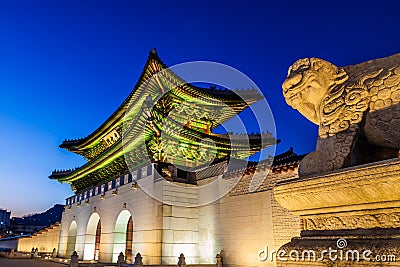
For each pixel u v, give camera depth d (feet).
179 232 67.67
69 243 112.47
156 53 70.44
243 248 59.57
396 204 8.95
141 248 69.51
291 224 52.90
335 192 9.71
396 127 10.09
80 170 112.47
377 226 9.32
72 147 124.77
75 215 110.63
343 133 10.78
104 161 98.12
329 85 11.76
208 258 65.77
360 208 9.62
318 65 11.84
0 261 85.40
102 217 90.43
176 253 65.92
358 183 9.18
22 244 151.23
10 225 366.63
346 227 9.98
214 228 66.49
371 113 10.61
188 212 70.18
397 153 11.25
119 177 87.66
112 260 79.30
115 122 96.58
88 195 104.94
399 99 10.11
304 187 10.36
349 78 11.57
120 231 82.48
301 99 11.95
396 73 10.32
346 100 11.03
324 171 10.73
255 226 58.44
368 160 11.53
